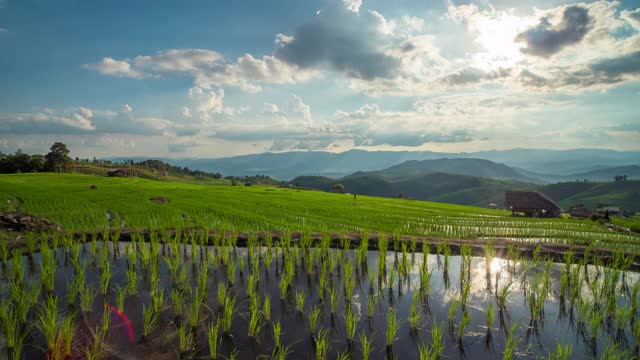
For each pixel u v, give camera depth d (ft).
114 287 45.06
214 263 52.06
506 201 235.40
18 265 45.52
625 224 152.05
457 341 34.40
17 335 32.83
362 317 38.86
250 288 41.57
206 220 87.45
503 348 33.42
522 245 67.87
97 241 66.23
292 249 63.41
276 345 32.17
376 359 31.42
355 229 85.71
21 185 178.40
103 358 29.91
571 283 48.96
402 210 155.22
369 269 54.03
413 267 55.98
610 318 39.60
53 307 33.17
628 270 55.88
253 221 90.94
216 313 38.50
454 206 227.40
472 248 65.41
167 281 47.16
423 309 40.93
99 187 183.42
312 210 123.85
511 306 41.98
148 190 180.65
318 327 36.60
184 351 31.35
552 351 32.99
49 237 65.77
